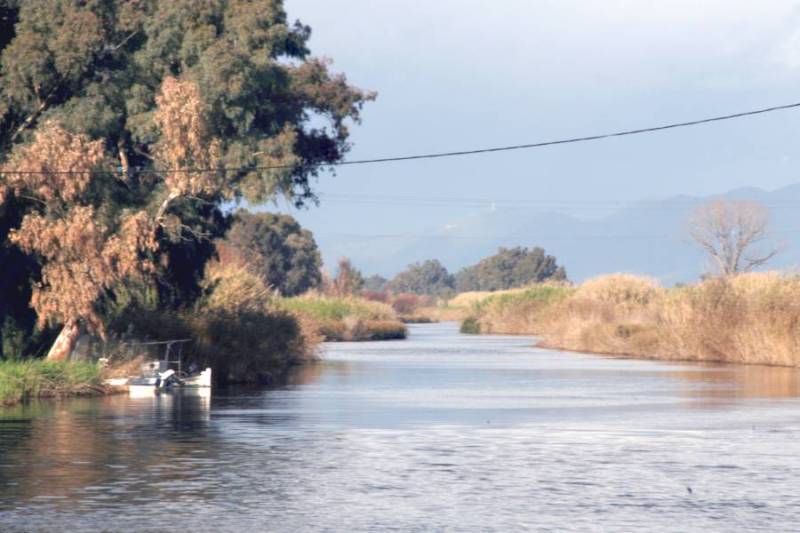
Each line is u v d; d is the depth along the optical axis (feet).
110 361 220.64
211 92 224.53
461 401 192.34
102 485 103.09
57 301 203.92
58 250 203.00
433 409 177.37
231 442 134.00
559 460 119.96
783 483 105.60
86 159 203.00
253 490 101.04
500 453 124.98
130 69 229.66
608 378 252.62
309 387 227.61
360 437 139.13
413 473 110.83
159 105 220.84
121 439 136.26
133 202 226.38
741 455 123.95
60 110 217.15
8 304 221.46
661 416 166.40
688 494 99.71
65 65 213.05
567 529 85.46
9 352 221.87
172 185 220.43
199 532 84.02
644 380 245.65
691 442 135.13
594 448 129.80
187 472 110.73
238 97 228.22
